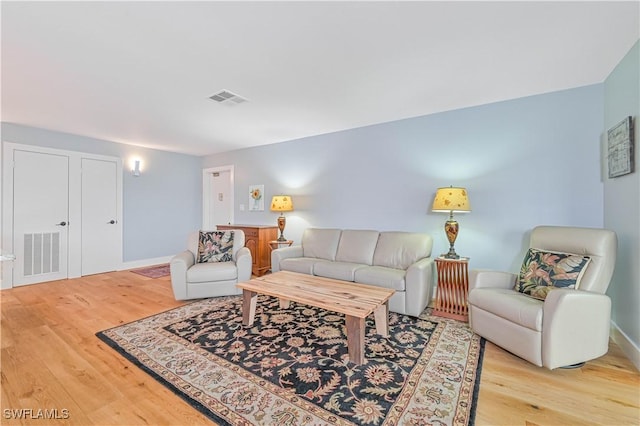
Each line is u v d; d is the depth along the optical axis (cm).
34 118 347
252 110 320
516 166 288
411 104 303
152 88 261
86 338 228
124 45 193
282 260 359
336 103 299
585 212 260
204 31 178
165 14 162
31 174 388
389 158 363
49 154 404
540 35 183
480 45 194
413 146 346
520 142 286
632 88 200
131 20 167
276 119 352
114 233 471
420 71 230
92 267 447
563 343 178
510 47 197
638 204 195
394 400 156
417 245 313
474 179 309
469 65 221
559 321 177
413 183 347
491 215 301
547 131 274
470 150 311
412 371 184
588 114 258
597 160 255
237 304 310
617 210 225
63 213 418
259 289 239
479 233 307
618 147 218
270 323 260
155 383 171
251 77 240
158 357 200
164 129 397
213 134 424
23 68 224
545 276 215
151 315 277
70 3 152
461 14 163
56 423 139
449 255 289
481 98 288
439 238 331
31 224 389
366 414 146
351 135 394
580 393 163
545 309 181
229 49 198
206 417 144
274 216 482
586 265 203
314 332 241
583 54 207
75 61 213
